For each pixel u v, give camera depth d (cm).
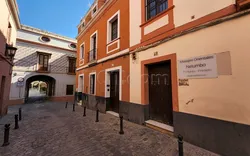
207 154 304
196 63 353
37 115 790
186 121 371
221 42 305
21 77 1420
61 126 545
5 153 325
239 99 273
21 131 487
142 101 536
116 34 773
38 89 3781
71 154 318
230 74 288
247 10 261
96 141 389
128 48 624
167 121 474
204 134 329
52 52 1688
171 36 423
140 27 564
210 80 322
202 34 342
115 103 764
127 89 622
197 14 355
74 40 1914
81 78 1278
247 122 262
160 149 336
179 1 407
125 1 664
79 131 479
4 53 678
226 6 297
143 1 557
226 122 290
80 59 1270
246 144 261
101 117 691
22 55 1452
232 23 288
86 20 1240
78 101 1255
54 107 1134
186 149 329
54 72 1678
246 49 266
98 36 922
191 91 362
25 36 1494
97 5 1012
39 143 380
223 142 294
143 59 540
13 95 1349
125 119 624
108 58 777
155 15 512
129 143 372
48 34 1662
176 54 409
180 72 394
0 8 589
